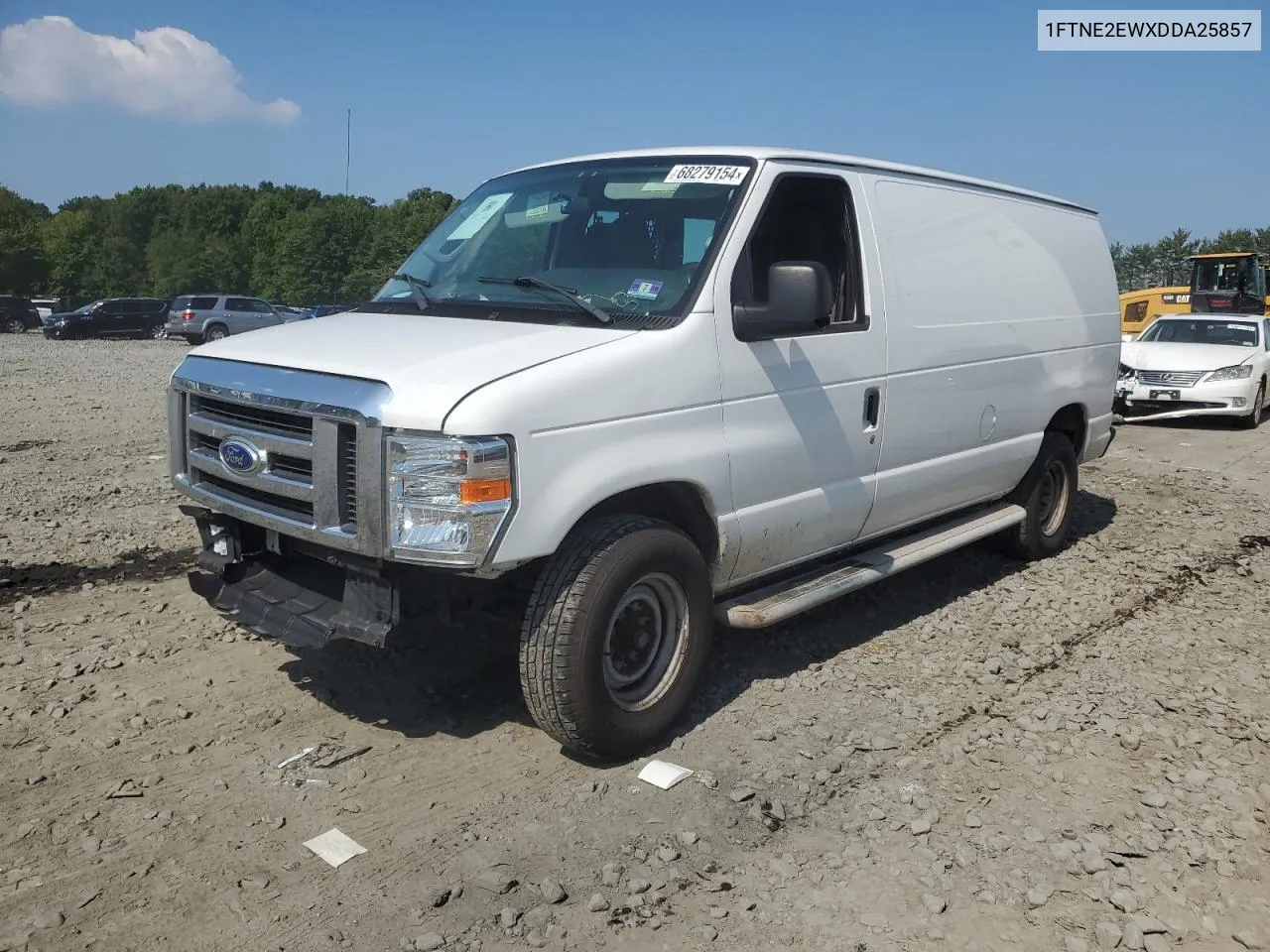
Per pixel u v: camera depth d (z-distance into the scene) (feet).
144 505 25.70
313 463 11.79
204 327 114.73
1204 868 11.09
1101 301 23.43
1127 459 38.06
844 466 15.75
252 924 9.73
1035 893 10.43
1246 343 49.06
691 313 13.25
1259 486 32.94
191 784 12.19
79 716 13.83
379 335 13.30
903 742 13.75
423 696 14.80
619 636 12.91
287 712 14.16
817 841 11.39
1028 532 21.95
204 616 17.65
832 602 19.35
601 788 12.27
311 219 263.70
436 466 11.02
